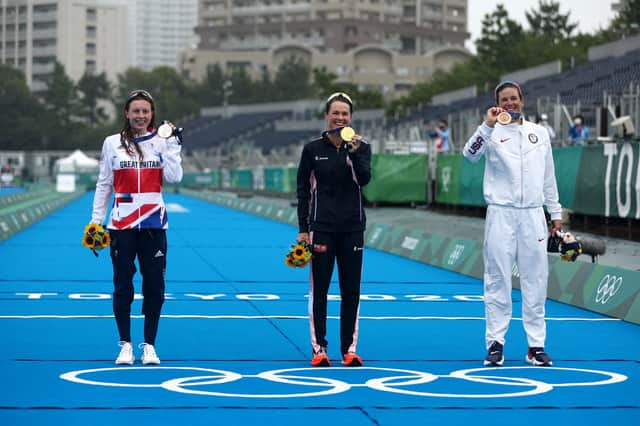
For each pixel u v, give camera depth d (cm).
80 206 7025
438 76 15612
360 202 1195
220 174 10562
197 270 2461
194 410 920
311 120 13475
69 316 1596
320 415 907
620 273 1666
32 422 863
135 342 1346
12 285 2078
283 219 4850
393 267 2562
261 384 1052
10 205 6034
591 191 2834
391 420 891
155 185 1191
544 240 1206
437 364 1198
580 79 7019
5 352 1248
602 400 984
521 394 1010
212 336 1412
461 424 879
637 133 3444
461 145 4481
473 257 2361
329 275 1191
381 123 9669
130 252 1182
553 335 1441
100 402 949
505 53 14438
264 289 2056
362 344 1354
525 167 1202
